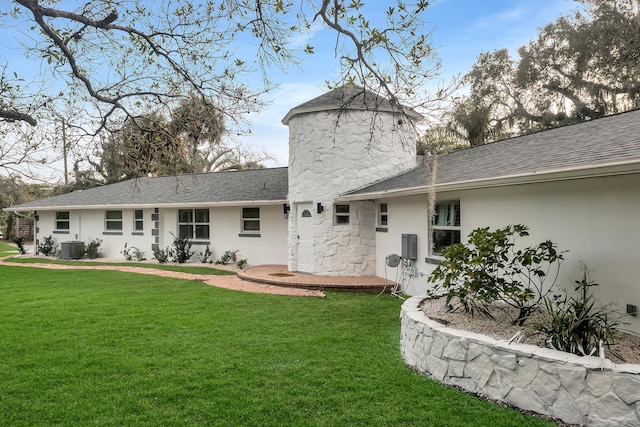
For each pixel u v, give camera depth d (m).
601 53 23.88
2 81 6.12
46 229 22.53
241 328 7.62
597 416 3.97
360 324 8.01
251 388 4.95
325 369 5.57
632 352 4.65
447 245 9.58
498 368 4.66
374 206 13.45
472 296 6.54
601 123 8.27
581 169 5.32
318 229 13.39
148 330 7.46
